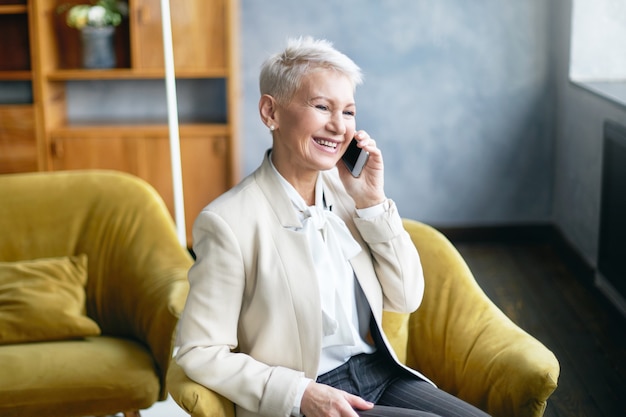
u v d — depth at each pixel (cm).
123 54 564
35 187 341
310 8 557
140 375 296
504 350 246
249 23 557
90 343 314
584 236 520
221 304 221
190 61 533
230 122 538
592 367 397
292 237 225
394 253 239
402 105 572
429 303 269
